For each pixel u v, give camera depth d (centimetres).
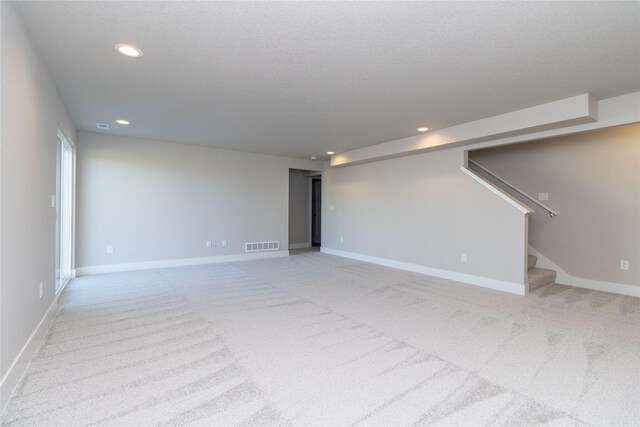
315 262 646
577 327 295
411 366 221
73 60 261
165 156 575
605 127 345
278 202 718
